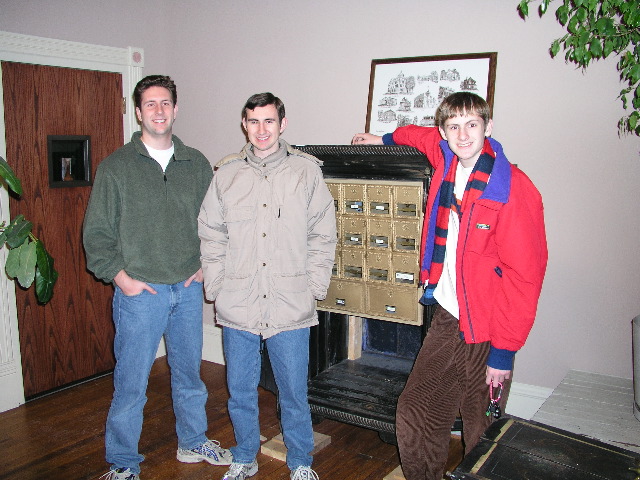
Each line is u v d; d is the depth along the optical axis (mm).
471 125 1691
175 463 2418
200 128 3457
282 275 2047
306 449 2219
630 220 2373
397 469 2270
